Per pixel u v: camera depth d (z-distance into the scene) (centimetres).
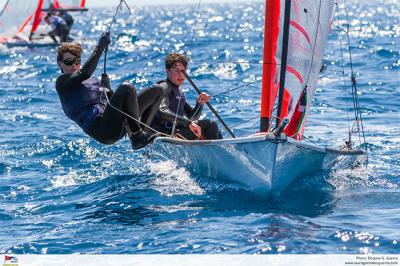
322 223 1912
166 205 2142
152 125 2531
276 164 2094
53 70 6781
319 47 2308
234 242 1778
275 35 2266
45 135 3375
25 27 9756
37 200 2280
